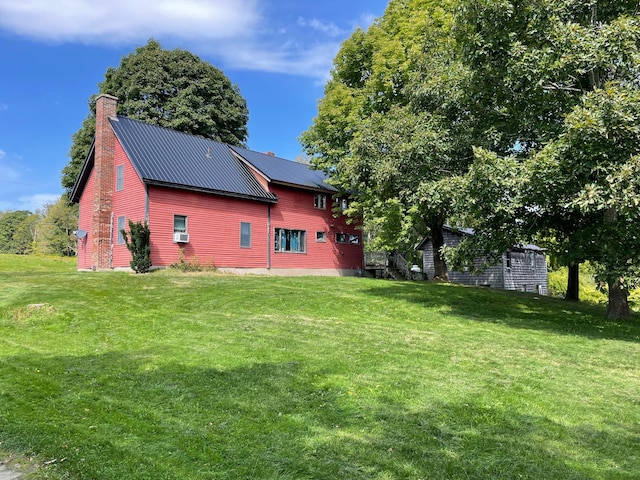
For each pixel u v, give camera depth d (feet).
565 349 24.16
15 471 9.77
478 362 20.56
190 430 12.08
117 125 65.67
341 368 18.61
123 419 12.78
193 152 71.00
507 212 29.25
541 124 32.37
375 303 38.55
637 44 28.07
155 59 104.17
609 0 30.73
